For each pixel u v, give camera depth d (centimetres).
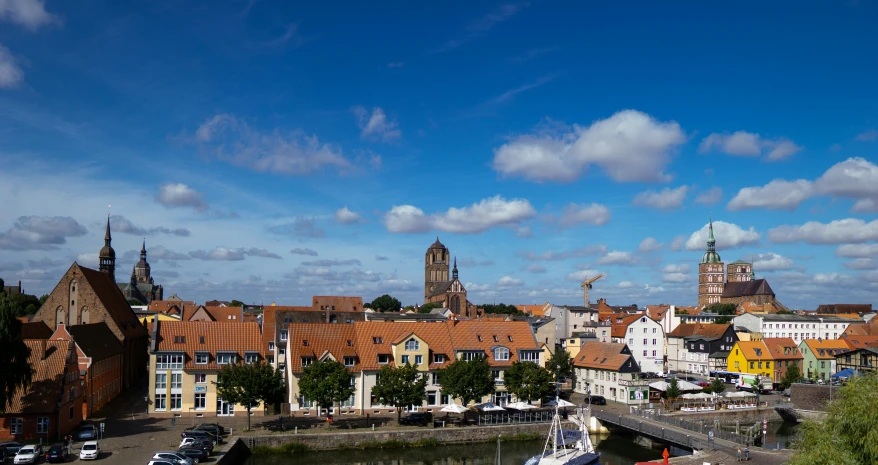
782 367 17250
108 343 12688
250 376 10250
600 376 14212
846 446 5659
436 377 12250
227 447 8919
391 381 10731
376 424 10844
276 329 12494
